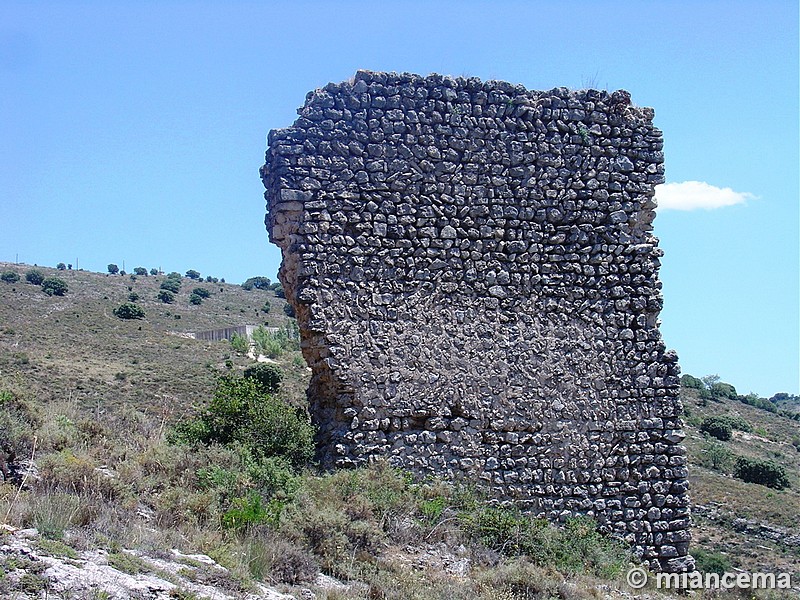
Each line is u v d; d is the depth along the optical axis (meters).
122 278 74.69
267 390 17.09
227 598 8.79
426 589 11.04
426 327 16.16
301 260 15.79
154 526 10.82
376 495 14.02
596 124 17.47
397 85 16.64
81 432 13.95
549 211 17.00
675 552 16.81
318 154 16.14
